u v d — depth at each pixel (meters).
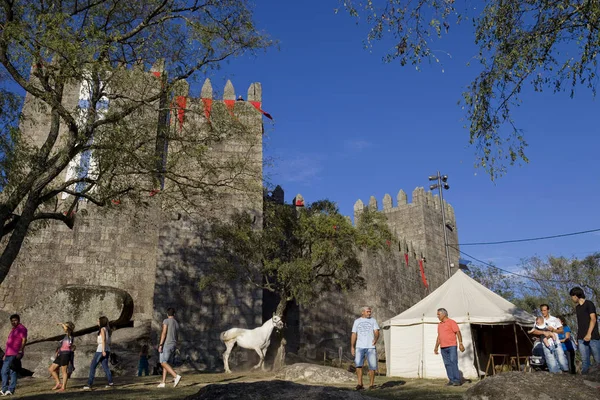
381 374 20.30
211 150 24.20
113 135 12.59
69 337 11.73
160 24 13.90
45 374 16.78
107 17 13.23
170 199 17.59
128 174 13.51
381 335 29.42
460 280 18.53
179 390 10.84
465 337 16.55
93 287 22.34
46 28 11.65
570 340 10.12
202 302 22.47
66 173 23.38
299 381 13.12
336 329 27.97
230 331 18.77
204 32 13.18
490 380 5.93
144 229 24.88
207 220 23.17
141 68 13.88
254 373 17.11
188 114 17.28
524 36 9.80
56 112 12.56
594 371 6.22
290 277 19.80
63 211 23.19
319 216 20.75
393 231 35.62
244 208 23.84
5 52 11.73
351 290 22.02
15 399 9.77
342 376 13.34
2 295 22.31
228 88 26.20
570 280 37.09
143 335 21.92
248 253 20.28
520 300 40.66
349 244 20.72
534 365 11.84
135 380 13.84
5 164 11.64
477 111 10.19
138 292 24.06
